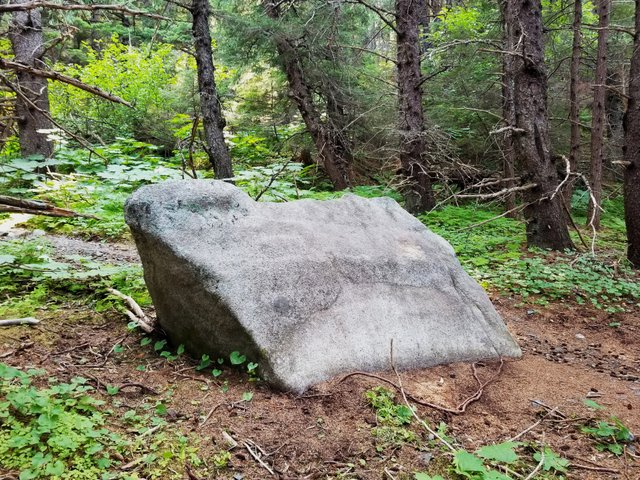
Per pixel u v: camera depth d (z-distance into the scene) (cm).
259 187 830
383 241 399
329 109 1329
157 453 223
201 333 317
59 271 451
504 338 387
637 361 425
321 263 342
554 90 1391
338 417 268
